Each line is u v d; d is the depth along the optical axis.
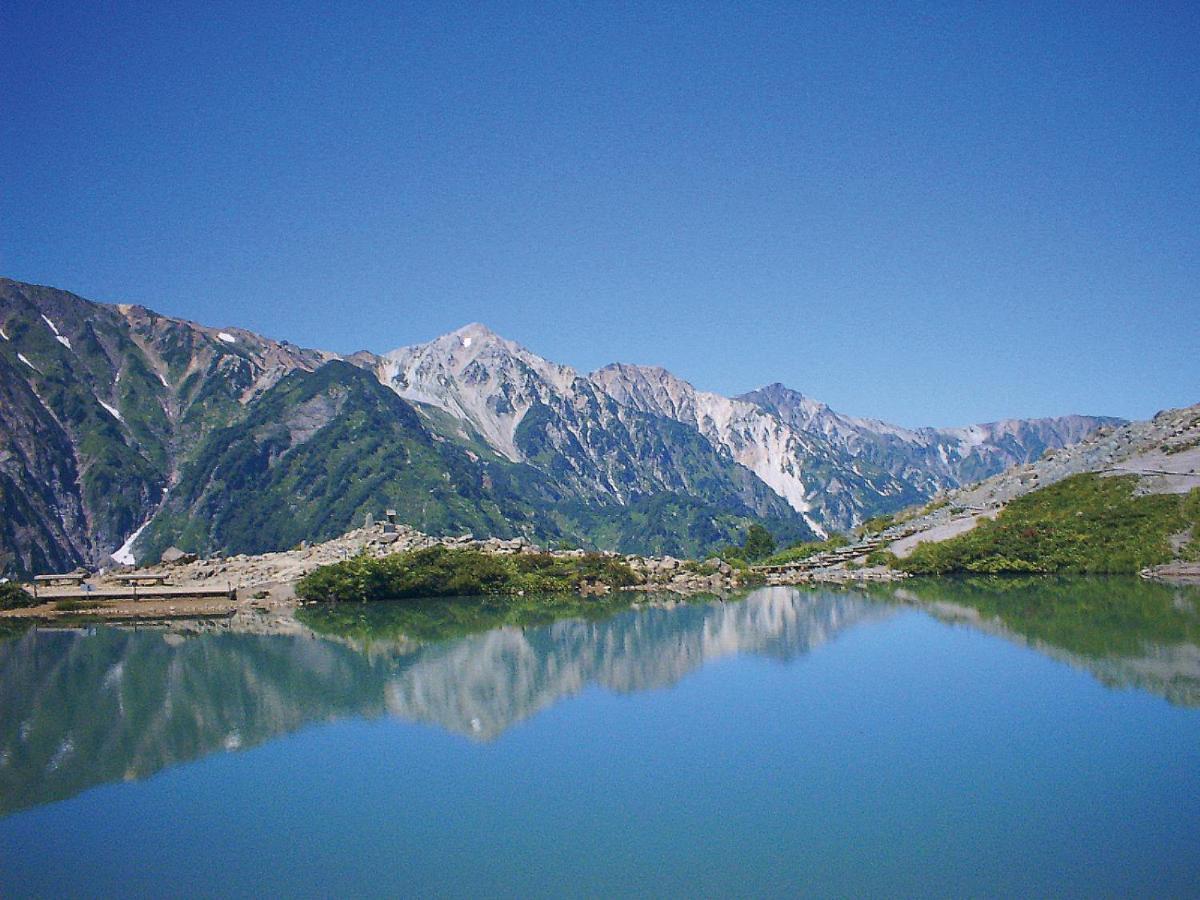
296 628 100.44
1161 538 123.38
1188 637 80.88
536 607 117.25
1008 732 56.00
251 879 40.25
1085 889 38.03
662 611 110.62
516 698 67.19
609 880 39.53
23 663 81.31
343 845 43.22
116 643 91.31
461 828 44.66
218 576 134.25
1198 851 40.84
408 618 108.12
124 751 56.47
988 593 111.88
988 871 39.56
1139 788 47.25
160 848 43.28
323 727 60.81
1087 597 104.44
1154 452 149.75
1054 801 46.00
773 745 55.16
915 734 56.19
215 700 67.56
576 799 47.88
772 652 80.75
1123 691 64.06
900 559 138.38
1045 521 134.75
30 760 55.03
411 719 62.28
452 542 152.12
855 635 87.25
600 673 74.62
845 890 38.31
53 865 41.69
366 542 147.75
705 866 40.50
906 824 44.00
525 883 39.28
